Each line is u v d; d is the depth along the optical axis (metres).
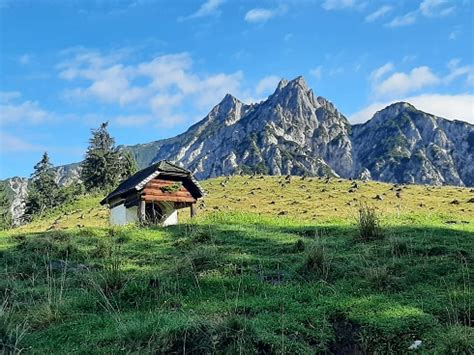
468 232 13.41
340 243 12.83
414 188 48.84
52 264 12.30
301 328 7.33
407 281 9.15
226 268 10.62
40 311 8.34
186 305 8.59
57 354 6.86
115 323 7.75
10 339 7.12
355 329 7.41
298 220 20.33
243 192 50.78
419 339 6.92
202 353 6.77
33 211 97.56
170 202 28.11
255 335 6.92
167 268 11.11
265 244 13.66
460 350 6.31
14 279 10.76
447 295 8.23
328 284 9.41
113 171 95.88
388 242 11.91
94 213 47.25
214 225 17.61
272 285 9.63
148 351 6.63
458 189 48.41
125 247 14.52
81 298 9.21
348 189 48.25
